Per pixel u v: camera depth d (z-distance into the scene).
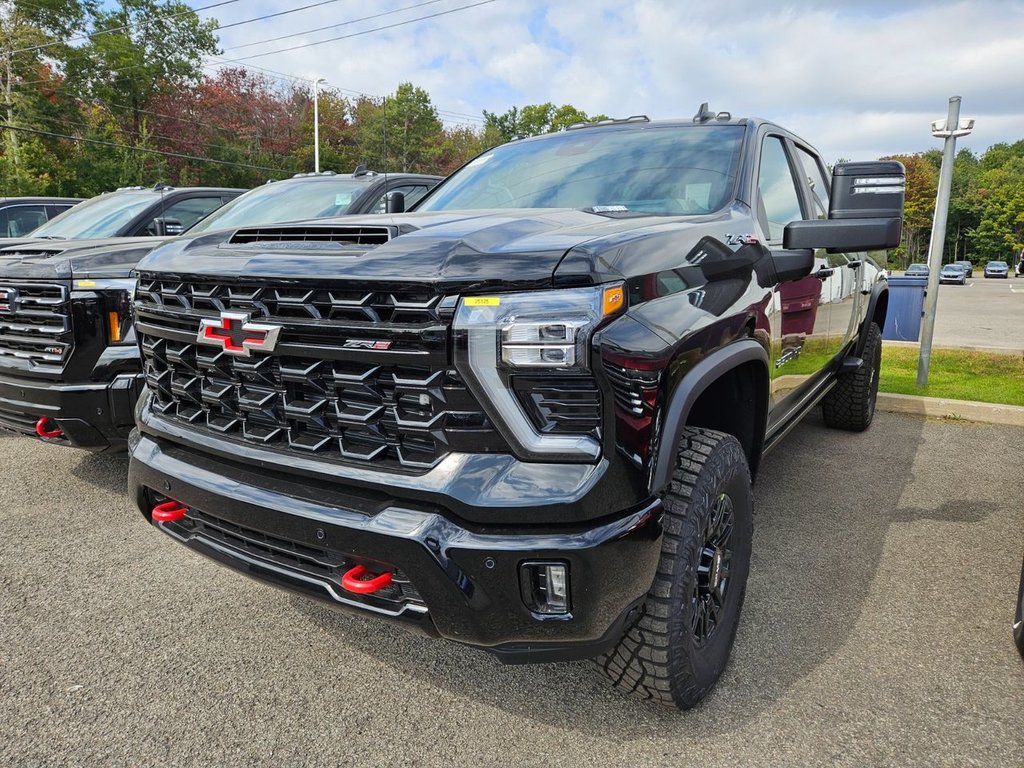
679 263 2.08
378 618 1.92
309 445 1.99
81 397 3.57
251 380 2.10
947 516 3.92
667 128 3.37
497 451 1.76
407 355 1.77
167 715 2.29
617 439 1.75
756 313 2.47
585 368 1.69
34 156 35.62
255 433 2.12
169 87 47.75
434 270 1.75
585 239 1.88
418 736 2.19
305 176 6.23
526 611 1.77
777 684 2.43
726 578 2.42
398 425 1.82
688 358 1.98
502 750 2.13
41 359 3.66
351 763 2.08
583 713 2.30
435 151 69.69
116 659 2.59
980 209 92.81
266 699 2.38
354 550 1.84
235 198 6.46
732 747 2.13
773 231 3.02
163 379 2.43
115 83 44.44
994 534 3.68
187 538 2.37
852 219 2.51
